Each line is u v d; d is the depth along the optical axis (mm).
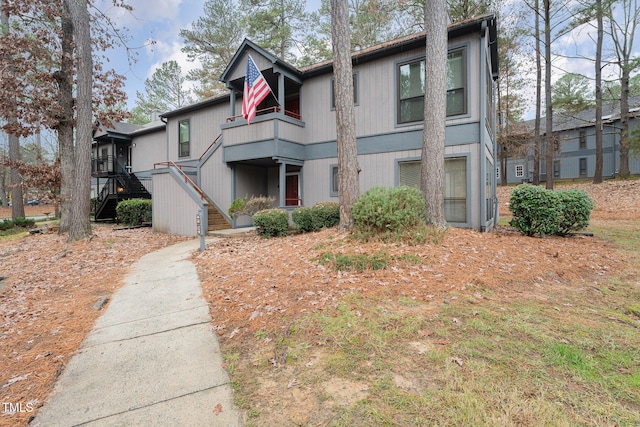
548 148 18062
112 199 17750
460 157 8453
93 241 9898
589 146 25125
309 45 21391
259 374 2598
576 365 2406
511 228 9734
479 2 16531
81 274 6395
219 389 2438
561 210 7285
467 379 2283
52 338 3506
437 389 2205
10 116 11336
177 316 3975
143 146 19328
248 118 10273
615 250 6336
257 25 19969
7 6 10688
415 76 9062
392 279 4395
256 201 11266
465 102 8352
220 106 14266
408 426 1895
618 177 18672
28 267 7121
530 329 2988
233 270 5754
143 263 7207
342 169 7027
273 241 8125
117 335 3512
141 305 4449
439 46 6949
